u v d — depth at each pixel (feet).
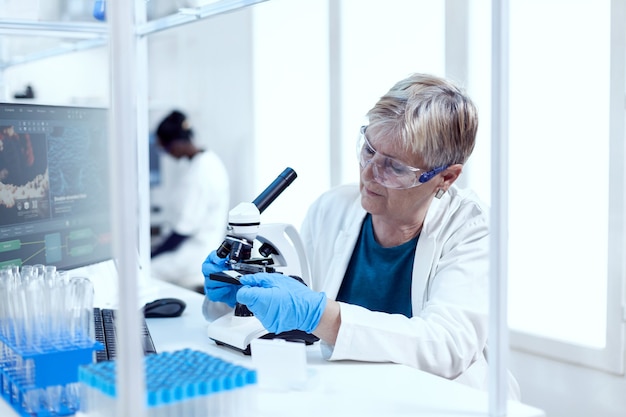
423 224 5.55
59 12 5.92
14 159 5.00
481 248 5.29
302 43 11.36
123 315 2.67
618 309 6.31
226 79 13.25
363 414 3.47
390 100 5.11
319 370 4.28
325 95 10.91
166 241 12.60
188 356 3.35
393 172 5.10
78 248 5.54
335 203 6.39
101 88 11.35
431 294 5.26
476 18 7.53
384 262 5.73
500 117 3.31
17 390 3.44
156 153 13.29
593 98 6.74
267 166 12.38
